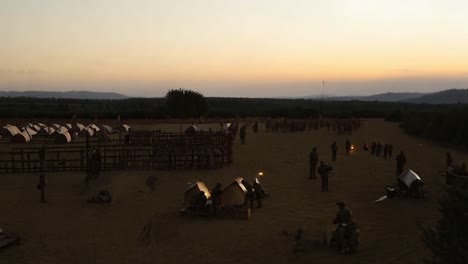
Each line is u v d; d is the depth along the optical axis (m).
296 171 34.12
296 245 15.48
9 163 36.16
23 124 69.19
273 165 36.78
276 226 19.02
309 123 74.38
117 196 25.05
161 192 26.41
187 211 21.05
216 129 71.00
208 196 22.66
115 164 33.06
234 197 21.30
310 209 22.00
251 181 29.66
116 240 17.59
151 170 32.91
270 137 60.84
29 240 17.58
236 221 19.95
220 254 15.73
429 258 12.63
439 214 18.58
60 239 17.73
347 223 15.15
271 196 25.27
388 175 31.73
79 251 16.30
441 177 29.80
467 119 53.53
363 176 31.42
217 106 183.88
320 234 17.33
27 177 30.81
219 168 34.53
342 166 36.06
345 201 23.50
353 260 13.97
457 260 9.41
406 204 21.19
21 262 15.16
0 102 180.38
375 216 19.64
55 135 52.66
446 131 56.62
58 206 23.05
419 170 34.00
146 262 15.14
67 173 32.16
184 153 34.50
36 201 24.08
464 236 9.59
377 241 15.73
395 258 13.44
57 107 136.50
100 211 22.11
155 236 17.80
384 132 71.94
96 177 28.89
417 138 62.78
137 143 44.78
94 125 61.09
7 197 24.89
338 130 67.38
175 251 16.19
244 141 53.41
